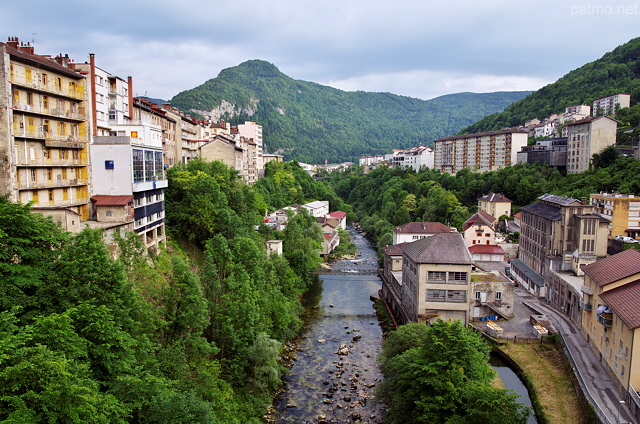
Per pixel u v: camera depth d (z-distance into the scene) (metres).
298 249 113.88
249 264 72.00
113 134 87.44
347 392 62.97
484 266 123.88
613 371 56.66
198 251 85.94
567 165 188.62
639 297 54.09
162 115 119.00
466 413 40.31
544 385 60.69
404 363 48.84
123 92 100.19
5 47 52.56
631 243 103.88
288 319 74.44
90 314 34.22
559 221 94.69
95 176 67.81
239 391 58.03
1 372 24.84
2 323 28.50
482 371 46.47
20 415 23.78
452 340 44.91
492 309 83.88
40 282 35.47
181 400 35.41
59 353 28.97
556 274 91.12
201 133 171.75
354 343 79.75
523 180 174.25
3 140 53.06
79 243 39.44
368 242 178.25
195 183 86.94
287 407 59.09
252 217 104.62
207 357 56.16
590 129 172.88
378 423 55.53
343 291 112.31
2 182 53.31
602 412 48.88
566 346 68.56
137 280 49.44
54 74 62.16
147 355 40.50
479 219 131.12
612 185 143.50
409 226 135.00
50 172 61.38
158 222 78.31
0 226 35.84
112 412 30.53
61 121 63.62
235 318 58.75
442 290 77.56
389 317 91.94
